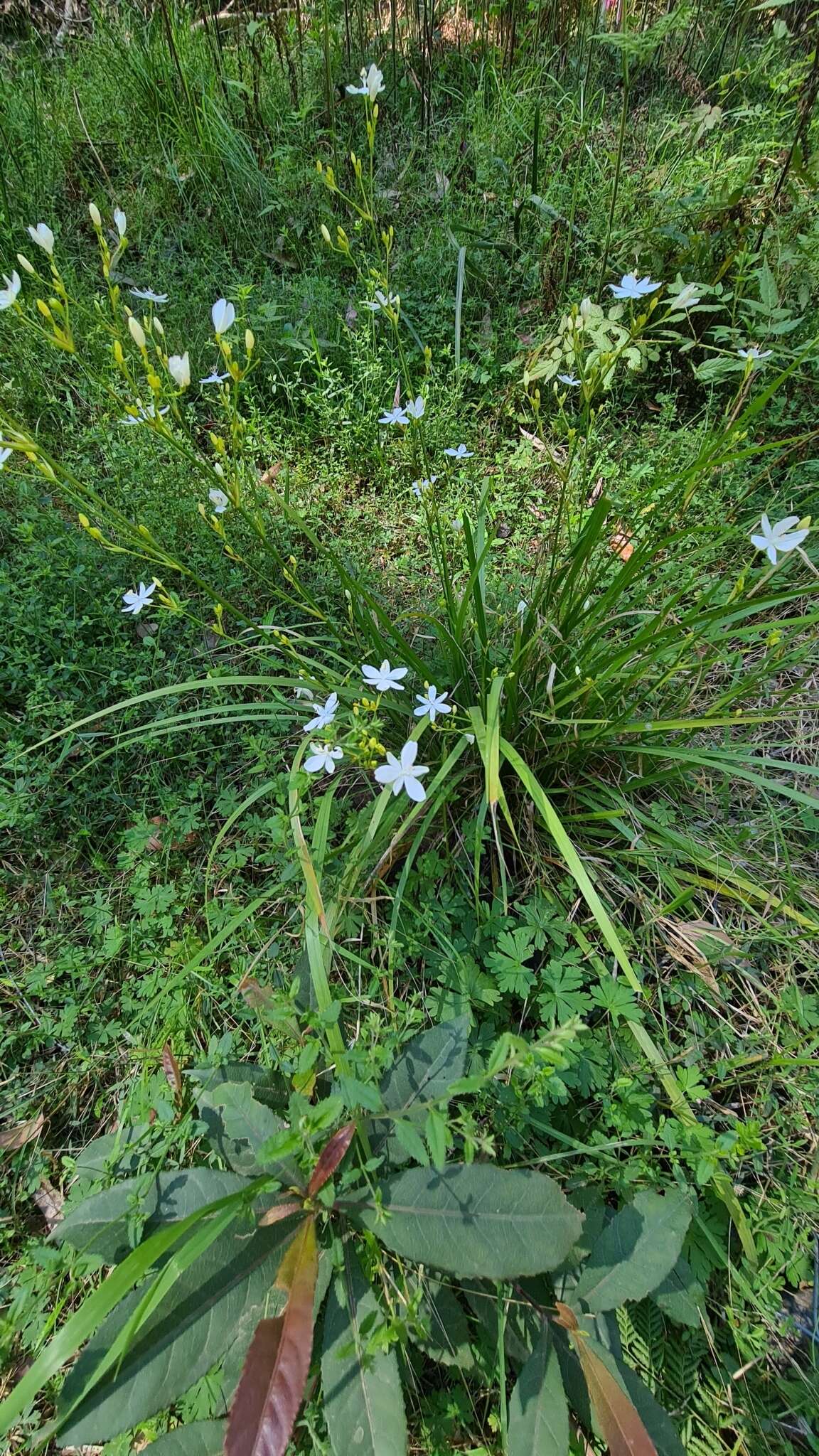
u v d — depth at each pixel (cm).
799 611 59
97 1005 45
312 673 54
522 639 45
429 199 88
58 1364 24
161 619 58
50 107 102
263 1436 26
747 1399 35
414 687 53
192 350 76
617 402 73
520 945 42
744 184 66
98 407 73
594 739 45
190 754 54
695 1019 43
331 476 70
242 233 88
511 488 69
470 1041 40
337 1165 31
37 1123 42
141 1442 35
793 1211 38
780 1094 42
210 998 44
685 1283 35
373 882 44
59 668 57
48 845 52
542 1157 36
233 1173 35
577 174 78
